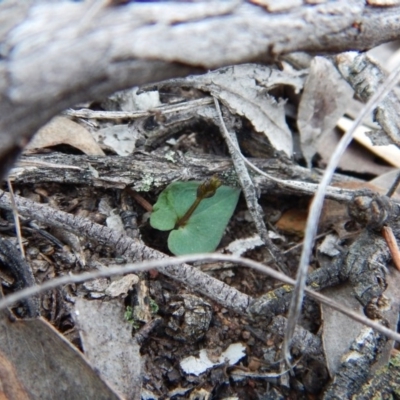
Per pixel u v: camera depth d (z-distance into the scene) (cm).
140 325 14
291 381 14
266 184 16
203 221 15
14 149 8
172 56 8
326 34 9
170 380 14
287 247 16
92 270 14
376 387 12
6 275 13
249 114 17
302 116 18
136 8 8
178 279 14
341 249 15
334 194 16
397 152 18
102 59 8
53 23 8
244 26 9
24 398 11
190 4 8
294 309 10
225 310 15
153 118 17
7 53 8
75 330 13
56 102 8
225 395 14
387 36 9
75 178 15
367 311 13
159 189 16
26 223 14
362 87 16
